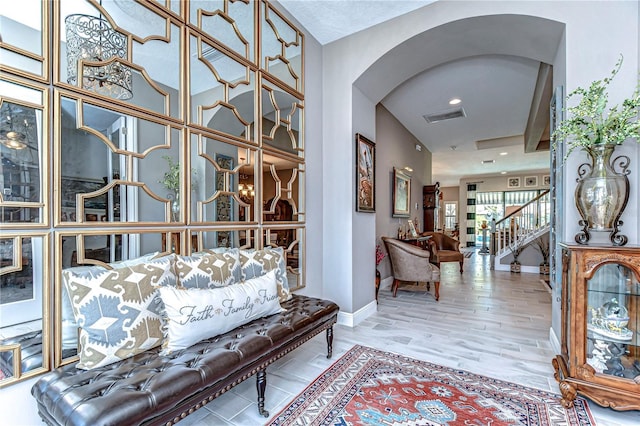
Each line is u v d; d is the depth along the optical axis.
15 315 1.38
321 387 2.04
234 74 2.46
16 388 1.37
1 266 1.35
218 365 1.47
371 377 2.16
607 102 2.12
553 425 1.66
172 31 2.03
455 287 5.07
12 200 1.36
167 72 2.00
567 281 2.01
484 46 3.07
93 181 1.64
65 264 1.52
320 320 2.27
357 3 2.85
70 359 1.51
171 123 2.00
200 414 1.77
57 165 1.49
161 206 1.96
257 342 1.71
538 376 2.17
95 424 1.05
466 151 7.79
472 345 2.71
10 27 1.37
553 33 2.54
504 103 4.82
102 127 1.68
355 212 3.35
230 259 2.17
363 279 3.51
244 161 2.55
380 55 3.13
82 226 1.58
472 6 2.66
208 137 2.25
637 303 1.80
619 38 2.16
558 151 2.46
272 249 2.64
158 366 1.41
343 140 3.34
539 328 3.14
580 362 1.82
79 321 1.42
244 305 1.89
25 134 1.41
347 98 3.32
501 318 3.47
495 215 11.76
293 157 3.04
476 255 9.99
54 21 1.49
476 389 2.01
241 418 1.74
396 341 2.81
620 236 2.00
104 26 1.69
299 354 2.54
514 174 11.34
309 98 3.28
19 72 1.38
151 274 1.68
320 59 3.46
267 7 2.76
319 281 3.38
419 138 6.70
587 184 2.03
